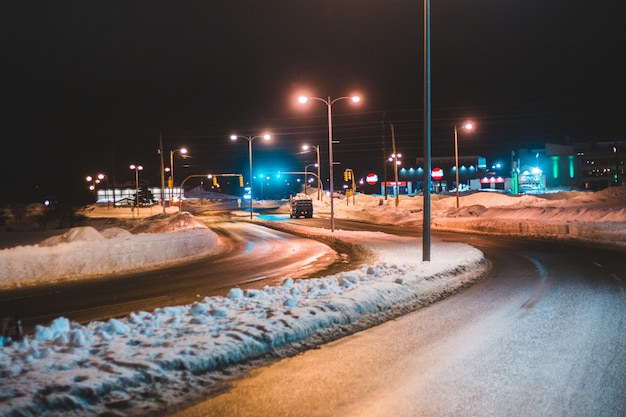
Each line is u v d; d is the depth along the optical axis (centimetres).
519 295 1391
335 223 6431
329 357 820
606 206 4256
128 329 923
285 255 3006
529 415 575
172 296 1605
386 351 852
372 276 1573
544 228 3712
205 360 739
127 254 2616
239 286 1794
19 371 674
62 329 938
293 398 640
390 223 6231
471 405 606
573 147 11950
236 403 624
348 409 602
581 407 596
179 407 611
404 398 634
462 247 2594
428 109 1930
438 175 8931
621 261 2166
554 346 862
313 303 1116
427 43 1900
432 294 1425
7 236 4381
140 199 12469
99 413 586
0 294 1783
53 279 2181
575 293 1397
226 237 4834
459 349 855
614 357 794
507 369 742
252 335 852
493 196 6844
